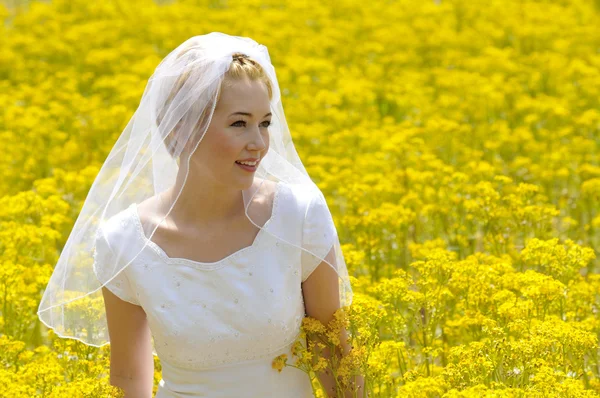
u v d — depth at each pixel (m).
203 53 4.32
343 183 9.55
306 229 4.50
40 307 5.05
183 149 4.37
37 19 16.67
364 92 12.45
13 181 10.41
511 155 11.18
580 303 6.59
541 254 6.48
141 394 4.70
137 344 4.67
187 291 4.41
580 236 9.10
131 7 17.61
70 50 15.12
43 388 5.20
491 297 6.18
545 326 5.36
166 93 4.39
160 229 4.49
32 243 7.67
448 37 15.16
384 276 8.16
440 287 6.27
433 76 14.20
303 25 16.55
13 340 6.40
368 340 4.97
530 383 5.05
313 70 13.91
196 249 4.45
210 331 4.39
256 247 4.46
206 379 4.46
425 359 6.09
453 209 8.71
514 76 13.95
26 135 11.09
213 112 4.27
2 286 6.61
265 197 4.54
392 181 9.53
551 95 13.58
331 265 4.55
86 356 5.89
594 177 10.13
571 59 14.83
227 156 4.29
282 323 4.45
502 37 15.72
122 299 4.55
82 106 11.85
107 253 4.52
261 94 4.31
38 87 13.35
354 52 15.10
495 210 7.86
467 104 12.08
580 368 5.52
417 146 10.31
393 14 16.72
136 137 4.77
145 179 4.78
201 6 18.17
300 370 4.63
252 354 4.45
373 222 8.14
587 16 16.75
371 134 10.97
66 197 9.53
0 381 5.12
